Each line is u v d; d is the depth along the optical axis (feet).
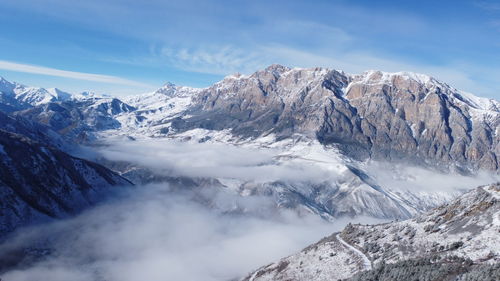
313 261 341.41
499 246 242.58
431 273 224.53
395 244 309.83
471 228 279.28
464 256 245.24
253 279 363.97
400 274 236.22
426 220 331.77
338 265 314.96
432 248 276.41
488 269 203.41
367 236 350.02
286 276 334.24
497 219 271.28
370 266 290.76
